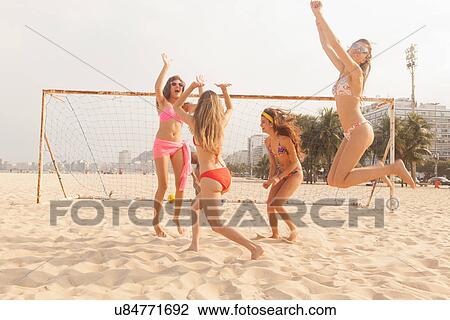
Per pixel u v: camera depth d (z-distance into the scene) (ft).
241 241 10.69
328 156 103.55
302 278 8.91
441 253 12.52
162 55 14.61
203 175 10.74
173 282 8.50
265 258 10.73
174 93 14.17
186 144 14.33
